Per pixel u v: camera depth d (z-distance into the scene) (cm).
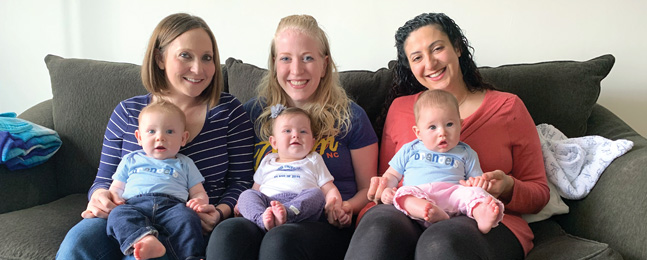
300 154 165
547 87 184
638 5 204
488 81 187
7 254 146
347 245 150
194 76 166
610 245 141
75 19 247
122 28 244
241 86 201
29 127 187
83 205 184
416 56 170
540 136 175
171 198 154
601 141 164
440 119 151
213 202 167
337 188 169
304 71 169
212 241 131
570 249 133
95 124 199
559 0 210
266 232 143
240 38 236
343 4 225
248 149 176
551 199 164
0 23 255
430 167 152
